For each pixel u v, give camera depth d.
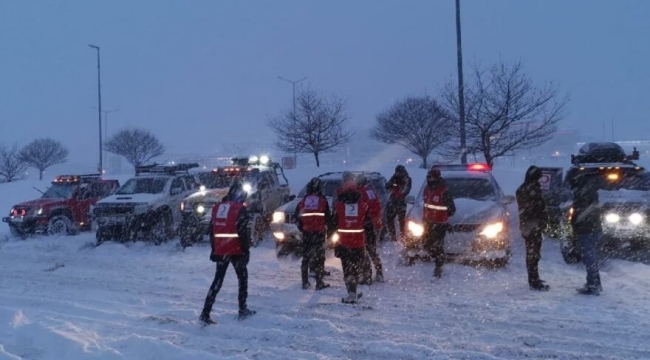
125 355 5.77
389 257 10.72
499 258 9.26
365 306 7.44
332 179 12.97
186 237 13.12
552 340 5.96
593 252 7.80
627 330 6.24
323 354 5.73
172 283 9.41
